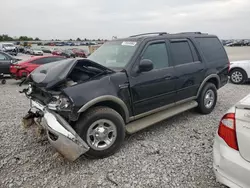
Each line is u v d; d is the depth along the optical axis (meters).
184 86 4.13
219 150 2.02
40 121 3.06
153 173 2.70
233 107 2.03
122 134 3.18
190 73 4.20
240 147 1.86
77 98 2.71
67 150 2.60
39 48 43.81
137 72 3.34
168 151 3.23
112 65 3.47
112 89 3.03
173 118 4.63
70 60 3.09
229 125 1.94
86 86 2.86
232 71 9.17
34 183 2.56
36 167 2.88
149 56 3.60
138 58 3.42
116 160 3.01
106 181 2.57
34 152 3.26
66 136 2.58
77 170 2.80
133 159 3.03
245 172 1.79
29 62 9.84
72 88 2.77
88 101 2.77
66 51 33.00
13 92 8.15
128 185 2.49
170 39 4.02
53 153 3.22
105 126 3.03
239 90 7.76
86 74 3.14
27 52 39.44
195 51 4.45
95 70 3.13
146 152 3.21
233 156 1.88
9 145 3.48
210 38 4.99
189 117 4.68
